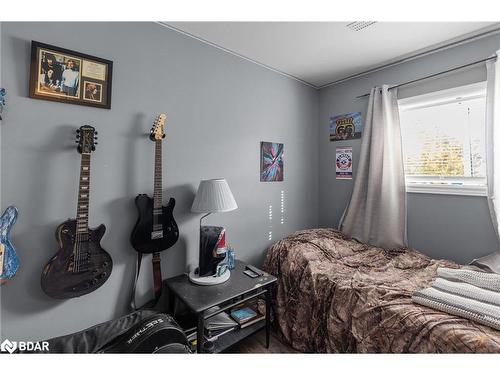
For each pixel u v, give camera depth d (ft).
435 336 3.79
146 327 3.90
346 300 5.09
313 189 9.73
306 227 9.44
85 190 4.31
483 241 6.17
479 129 6.40
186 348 3.94
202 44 6.22
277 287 6.56
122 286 5.00
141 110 5.22
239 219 7.22
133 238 4.91
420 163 7.41
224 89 6.70
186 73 5.92
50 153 4.21
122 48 4.96
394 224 7.29
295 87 8.85
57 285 4.00
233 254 6.21
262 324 5.75
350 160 8.89
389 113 7.50
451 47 6.56
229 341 5.11
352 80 8.75
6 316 3.88
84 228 4.27
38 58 4.08
